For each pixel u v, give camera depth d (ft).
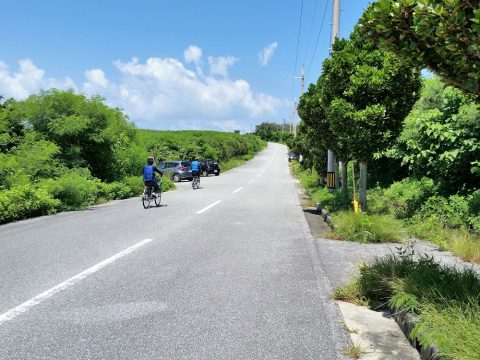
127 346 12.94
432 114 37.81
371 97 34.40
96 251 26.55
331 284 19.42
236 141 260.01
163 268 22.26
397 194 45.42
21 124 67.67
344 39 37.93
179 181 119.24
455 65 12.01
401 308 14.64
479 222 29.78
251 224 38.06
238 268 22.30
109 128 72.13
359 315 15.72
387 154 43.06
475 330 11.09
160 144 169.99
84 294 17.93
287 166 203.62
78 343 13.16
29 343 13.17
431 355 11.28
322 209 46.96
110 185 69.10
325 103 39.11
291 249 27.20
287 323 14.80
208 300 17.16
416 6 11.27
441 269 16.58
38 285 19.25
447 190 37.37
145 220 41.09
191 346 12.92
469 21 10.84
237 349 12.73
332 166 58.03
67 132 64.80
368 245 28.58
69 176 58.49
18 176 52.49
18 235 33.45
